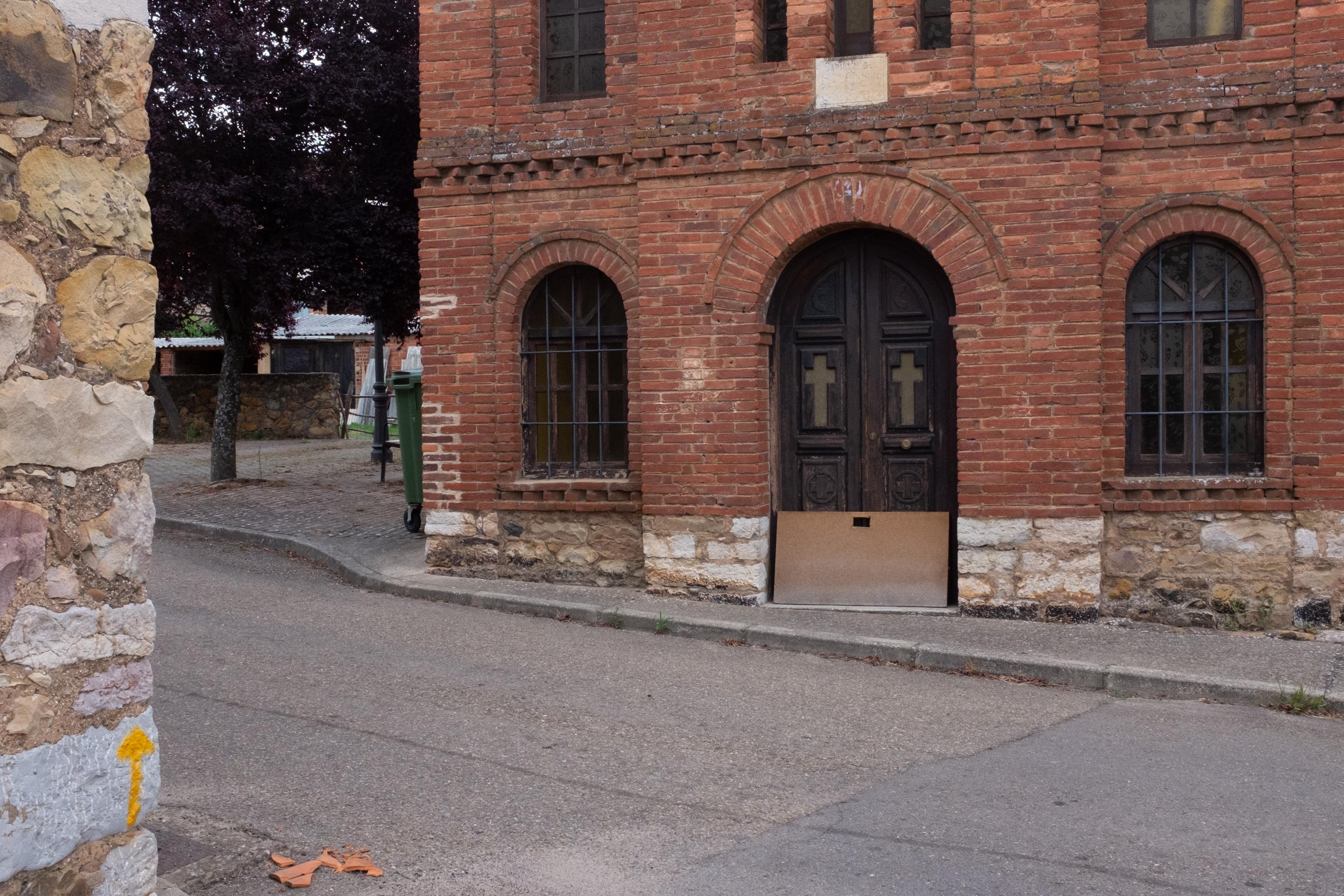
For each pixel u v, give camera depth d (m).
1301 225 8.72
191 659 7.91
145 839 3.59
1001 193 9.10
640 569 10.36
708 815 5.26
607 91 10.24
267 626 9.00
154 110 13.39
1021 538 9.16
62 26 3.35
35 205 3.27
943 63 9.21
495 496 10.69
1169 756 6.17
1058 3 8.94
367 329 31.69
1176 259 9.18
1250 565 8.93
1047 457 9.08
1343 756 6.20
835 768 5.93
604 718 6.79
